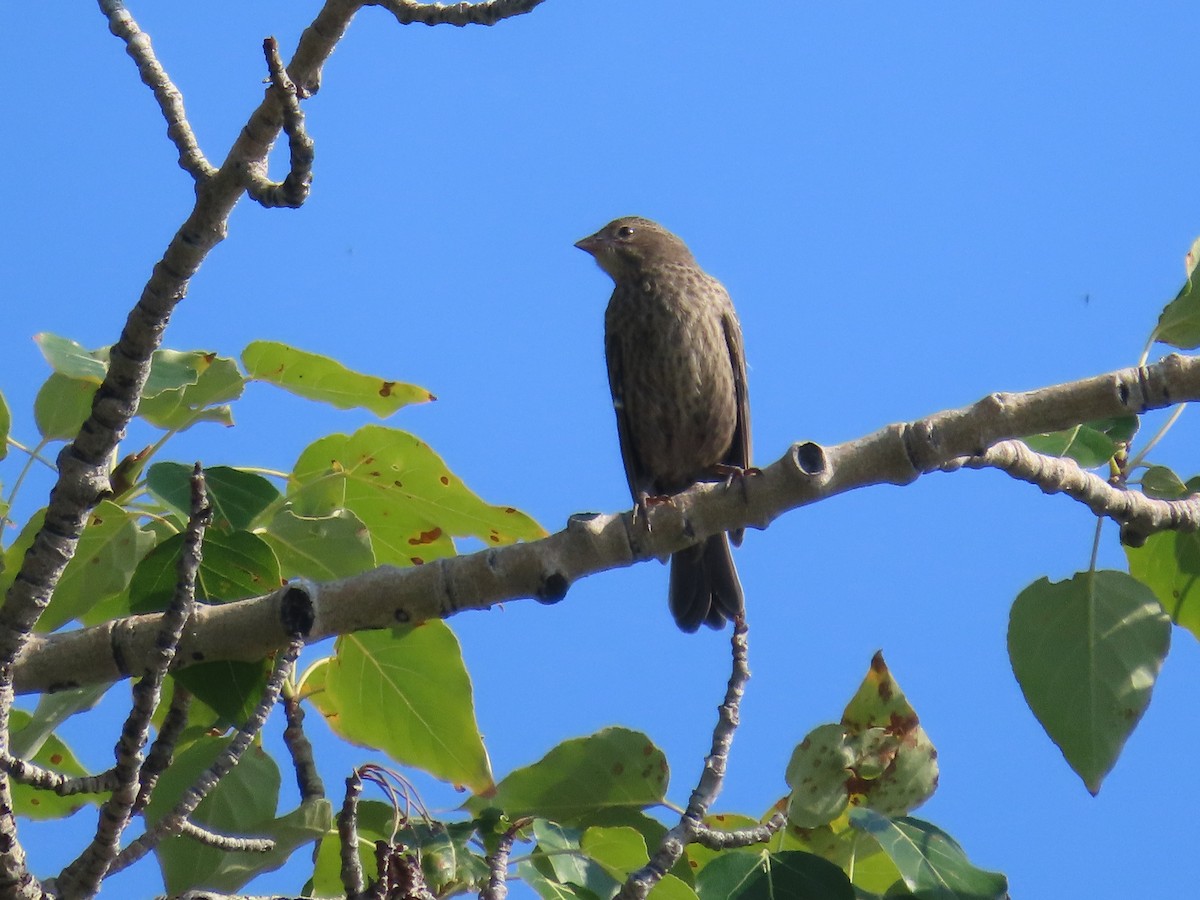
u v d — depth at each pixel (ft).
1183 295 28.91
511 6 23.73
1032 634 28.50
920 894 24.79
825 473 26.43
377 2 23.95
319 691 29.94
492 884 24.54
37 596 23.45
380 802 27.37
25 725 30.63
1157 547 30.89
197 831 23.88
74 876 22.18
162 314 23.48
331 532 29.63
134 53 24.82
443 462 31.55
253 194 23.27
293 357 31.99
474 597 26.12
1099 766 27.86
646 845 28.27
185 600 21.84
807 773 28.17
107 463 24.08
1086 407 26.58
